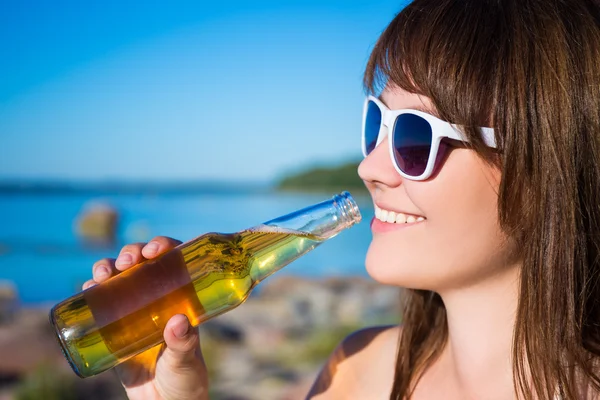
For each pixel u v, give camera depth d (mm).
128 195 69812
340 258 26047
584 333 1537
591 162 1467
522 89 1421
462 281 1509
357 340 2006
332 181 64500
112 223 25812
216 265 1567
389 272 1511
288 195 74500
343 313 12102
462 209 1449
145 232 30750
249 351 8656
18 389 6031
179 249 1555
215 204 58875
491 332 1541
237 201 64062
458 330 1585
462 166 1438
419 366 1780
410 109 1465
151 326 1514
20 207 45875
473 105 1419
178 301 1525
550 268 1446
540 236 1447
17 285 18781
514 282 1521
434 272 1485
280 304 12766
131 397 1658
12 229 31469
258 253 1644
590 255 1512
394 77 1528
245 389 6879
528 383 1501
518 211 1436
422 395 1735
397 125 1478
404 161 1459
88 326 1487
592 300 1540
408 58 1491
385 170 1521
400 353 1805
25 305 14734
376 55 1638
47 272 21219
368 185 1598
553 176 1434
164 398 1625
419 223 1496
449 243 1464
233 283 1588
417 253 1485
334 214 1625
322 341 9227
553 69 1432
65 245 25562
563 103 1433
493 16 1482
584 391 1492
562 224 1440
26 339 7461
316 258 26234
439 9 1507
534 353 1450
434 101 1442
